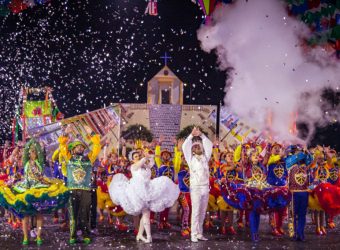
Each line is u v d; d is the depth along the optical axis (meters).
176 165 8.90
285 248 7.50
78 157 7.84
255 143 9.25
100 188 9.59
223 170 9.20
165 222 9.48
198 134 8.38
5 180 9.26
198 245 7.71
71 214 7.75
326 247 7.61
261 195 8.04
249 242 8.04
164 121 15.66
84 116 13.45
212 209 9.37
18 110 14.77
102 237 8.40
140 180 7.85
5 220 10.40
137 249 7.31
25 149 7.62
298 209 8.23
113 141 14.34
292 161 8.27
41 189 7.33
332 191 8.61
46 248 7.27
